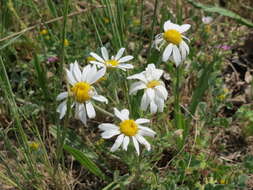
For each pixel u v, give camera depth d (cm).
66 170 45
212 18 58
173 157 45
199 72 51
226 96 48
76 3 55
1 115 48
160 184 41
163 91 39
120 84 45
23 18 55
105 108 47
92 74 38
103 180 45
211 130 49
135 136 38
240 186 41
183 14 59
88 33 54
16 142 48
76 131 48
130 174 44
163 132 46
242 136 48
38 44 53
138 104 43
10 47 52
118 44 46
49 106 49
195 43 56
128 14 54
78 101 38
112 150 38
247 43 57
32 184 42
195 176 43
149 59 46
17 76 51
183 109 51
